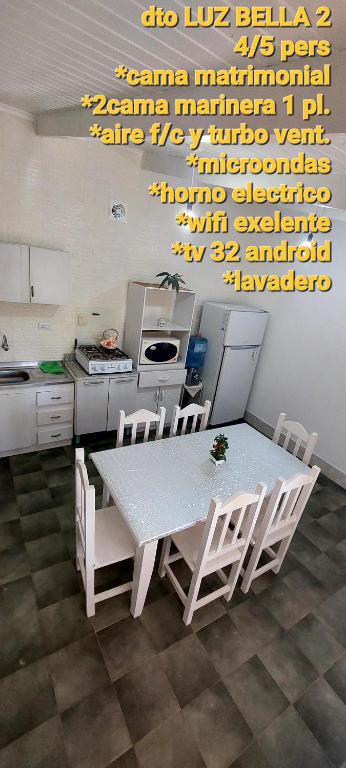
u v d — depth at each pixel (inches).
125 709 60.6
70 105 81.0
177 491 74.5
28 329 122.8
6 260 101.0
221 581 87.0
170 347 138.7
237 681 66.9
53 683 62.8
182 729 59.3
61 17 42.5
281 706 64.2
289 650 73.7
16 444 118.6
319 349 137.4
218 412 161.9
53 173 108.6
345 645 76.5
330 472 136.5
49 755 54.4
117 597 79.7
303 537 105.7
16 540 90.3
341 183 89.1
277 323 154.8
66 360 135.0
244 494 64.0
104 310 135.5
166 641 71.9
